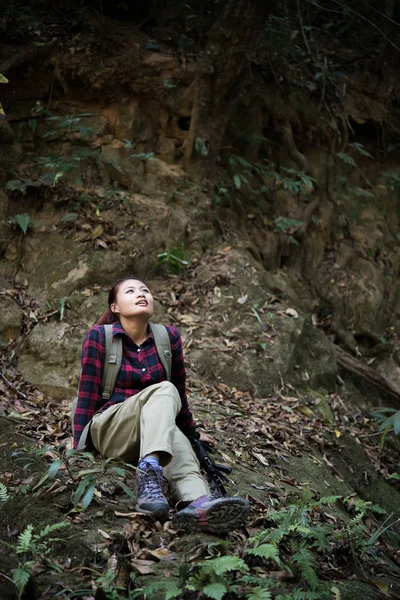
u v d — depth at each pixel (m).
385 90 7.54
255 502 3.24
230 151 6.57
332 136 7.10
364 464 4.73
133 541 2.63
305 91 6.96
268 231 6.49
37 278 5.14
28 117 5.87
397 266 7.30
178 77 6.11
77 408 3.14
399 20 7.17
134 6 6.51
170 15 6.59
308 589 2.46
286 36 6.77
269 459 3.98
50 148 5.88
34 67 5.87
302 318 5.56
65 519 2.77
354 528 3.08
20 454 3.30
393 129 7.58
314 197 6.93
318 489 3.86
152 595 2.32
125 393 3.16
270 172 6.40
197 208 5.97
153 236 5.57
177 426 3.24
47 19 6.04
